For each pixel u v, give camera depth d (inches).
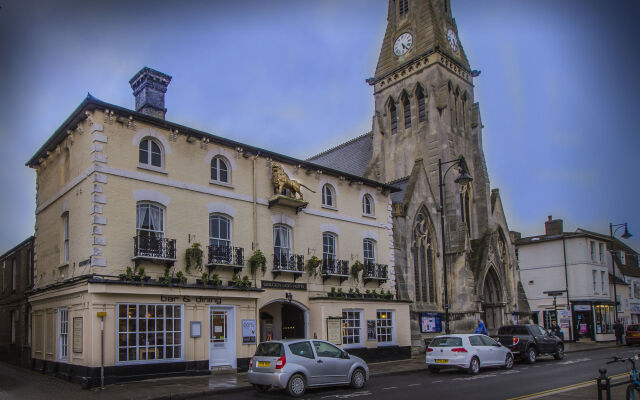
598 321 1871.3
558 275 1971.0
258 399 579.8
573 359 1069.8
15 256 1116.5
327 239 1033.5
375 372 840.9
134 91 949.8
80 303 705.0
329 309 942.4
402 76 1734.7
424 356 1170.0
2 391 635.5
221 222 857.5
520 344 986.7
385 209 1173.1
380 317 1062.4
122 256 721.6
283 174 925.8
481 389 625.3
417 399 554.9
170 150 799.7
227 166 882.8
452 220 1529.3
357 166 1860.2
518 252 2087.8
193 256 780.6
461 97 1749.5
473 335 857.5
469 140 1732.3
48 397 582.9
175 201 792.3
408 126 1712.6
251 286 850.8
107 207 716.7
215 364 784.9
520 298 1705.2
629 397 431.5
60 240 815.1
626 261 2313.0
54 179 871.7
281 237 944.3
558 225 2038.6
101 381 636.7
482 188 1692.9
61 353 766.5
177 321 751.1
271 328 970.1
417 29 1743.4
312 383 617.6
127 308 701.9
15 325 1075.3
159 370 714.2
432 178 1594.5
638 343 1549.0
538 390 609.9
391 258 1157.7
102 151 722.8
